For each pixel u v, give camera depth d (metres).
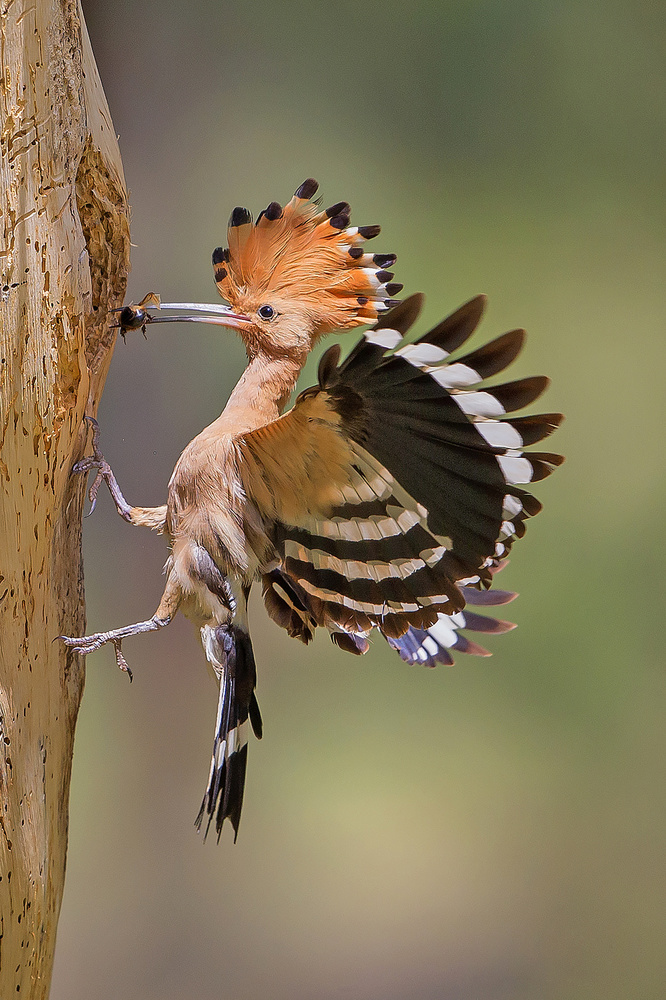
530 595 8.95
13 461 7.27
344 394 7.25
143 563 9.34
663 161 9.84
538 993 8.06
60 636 7.33
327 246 7.40
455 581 7.31
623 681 8.91
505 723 9.12
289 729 9.33
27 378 7.27
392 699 9.36
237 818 7.38
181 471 7.38
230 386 9.34
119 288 7.34
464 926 8.38
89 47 7.31
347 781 9.09
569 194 9.85
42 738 7.30
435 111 9.91
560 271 9.77
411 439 7.27
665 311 9.70
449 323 7.20
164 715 9.27
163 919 8.56
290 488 7.34
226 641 7.38
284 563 7.36
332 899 8.56
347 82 9.89
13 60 7.25
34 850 7.29
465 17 9.85
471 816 8.87
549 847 8.75
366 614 7.35
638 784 8.86
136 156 9.66
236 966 8.19
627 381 9.54
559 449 9.32
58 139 7.27
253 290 7.40
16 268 7.26
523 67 9.89
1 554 7.27
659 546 9.12
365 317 7.40
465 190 9.84
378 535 7.32
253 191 9.76
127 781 9.10
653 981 8.20
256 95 9.81
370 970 8.16
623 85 9.86
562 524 9.15
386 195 9.80
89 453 7.35
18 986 7.30
